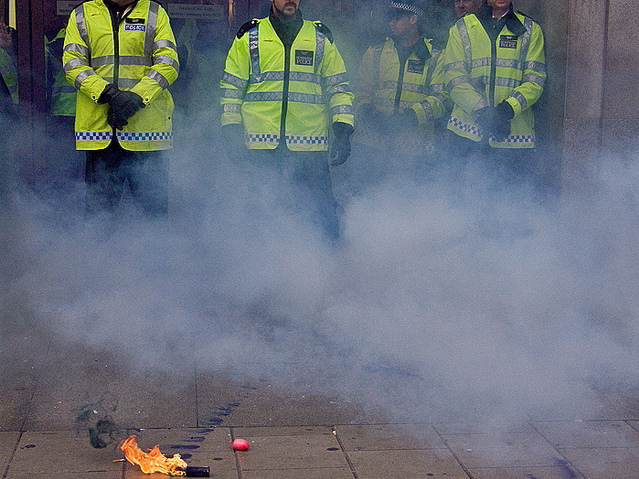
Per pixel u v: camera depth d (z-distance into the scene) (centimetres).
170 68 602
